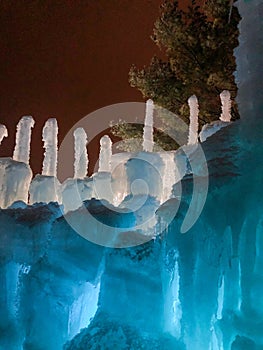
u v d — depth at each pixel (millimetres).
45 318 5922
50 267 6090
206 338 5512
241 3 6496
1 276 6176
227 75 13133
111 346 5441
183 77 14078
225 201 5809
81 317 6039
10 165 7402
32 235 6434
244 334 5156
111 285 5816
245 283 5391
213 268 5648
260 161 5836
